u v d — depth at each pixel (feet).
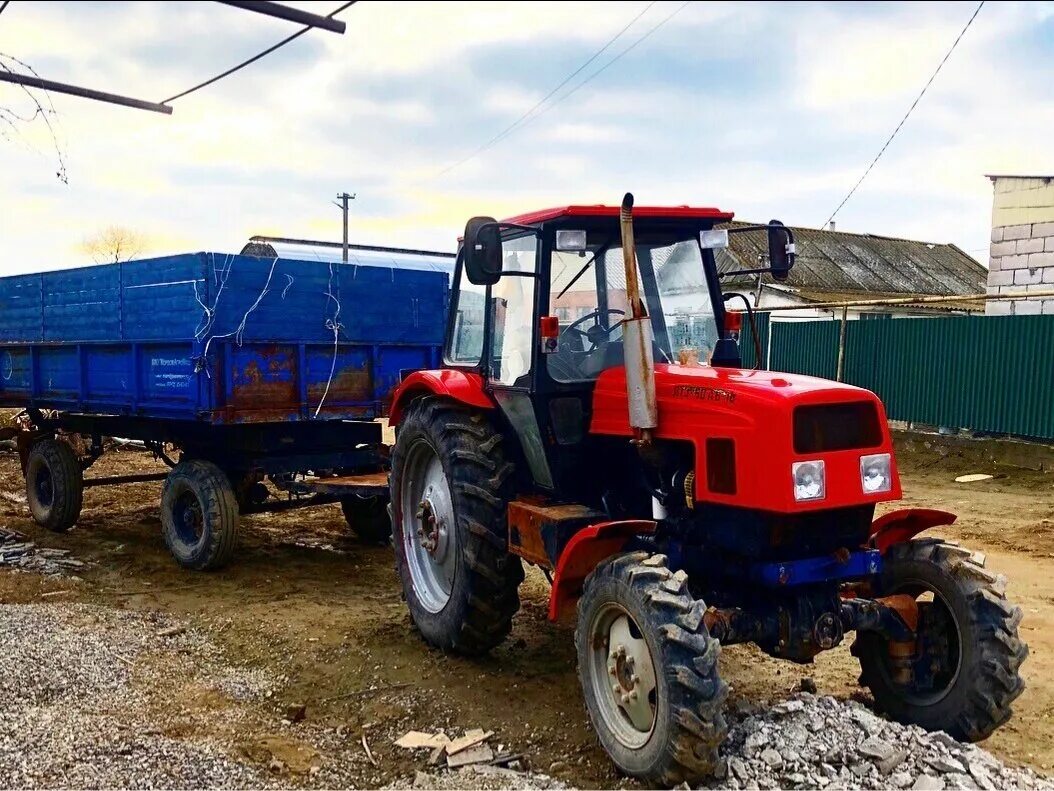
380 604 21.36
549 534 14.69
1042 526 29.22
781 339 52.60
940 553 13.71
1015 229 52.44
